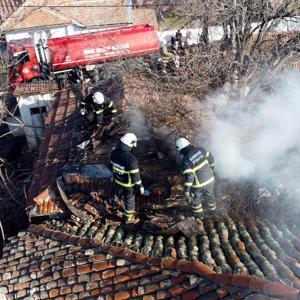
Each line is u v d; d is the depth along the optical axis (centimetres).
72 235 698
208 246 614
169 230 667
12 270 659
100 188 773
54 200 779
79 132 1013
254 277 487
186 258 582
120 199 734
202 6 992
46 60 1752
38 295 598
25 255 687
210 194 694
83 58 1562
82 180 787
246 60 1015
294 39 938
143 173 806
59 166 884
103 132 955
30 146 1722
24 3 2447
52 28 2500
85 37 1570
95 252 645
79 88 1393
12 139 1800
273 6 912
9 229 1154
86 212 738
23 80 1722
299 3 879
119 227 709
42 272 636
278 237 618
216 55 984
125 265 604
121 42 1568
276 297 457
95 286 584
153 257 595
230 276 502
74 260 638
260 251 582
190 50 1166
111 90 1233
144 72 1271
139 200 754
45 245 698
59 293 591
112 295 558
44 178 857
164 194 755
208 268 536
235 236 636
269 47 992
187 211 724
